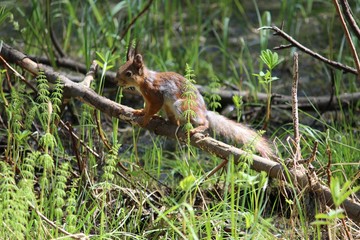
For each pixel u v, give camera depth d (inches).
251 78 591.5
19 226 306.3
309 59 640.4
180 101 382.9
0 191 342.0
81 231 358.0
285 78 614.5
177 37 658.2
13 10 648.4
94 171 415.5
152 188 412.8
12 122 408.2
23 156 386.0
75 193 383.6
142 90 388.8
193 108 382.3
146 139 508.1
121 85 393.7
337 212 274.8
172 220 361.4
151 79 389.1
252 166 353.7
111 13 609.3
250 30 713.0
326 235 349.7
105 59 420.2
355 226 349.7
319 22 709.3
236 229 332.5
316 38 675.4
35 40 613.3
